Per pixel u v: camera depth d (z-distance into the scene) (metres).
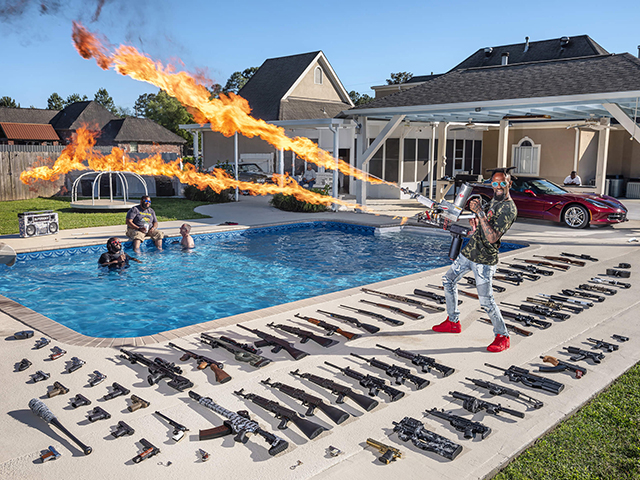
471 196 5.20
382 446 3.45
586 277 8.49
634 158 23.44
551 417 3.96
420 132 24.42
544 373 4.79
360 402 4.11
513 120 21.42
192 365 4.91
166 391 4.36
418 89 17.88
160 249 12.66
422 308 6.80
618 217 13.84
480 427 3.69
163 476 3.19
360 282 9.76
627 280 8.29
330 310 6.72
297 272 10.55
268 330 5.91
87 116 48.00
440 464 3.34
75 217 16.20
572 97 13.25
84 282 9.59
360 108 18.20
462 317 6.45
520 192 15.51
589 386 4.51
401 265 11.22
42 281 9.59
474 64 30.05
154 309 8.02
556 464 3.37
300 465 3.32
